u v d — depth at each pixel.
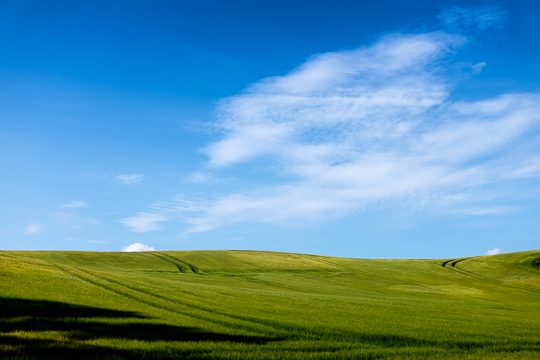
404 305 42.72
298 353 18.12
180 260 94.56
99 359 15.08
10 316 21.75
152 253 102.62
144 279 49.25
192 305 31.38
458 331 26.91
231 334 21.64
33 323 20.52
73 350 15.94
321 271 90.62
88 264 82.44
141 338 19.19
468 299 62.66
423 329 27.03
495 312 41.91
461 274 93.94
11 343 16.41
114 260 89.12
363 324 27.72
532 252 115.19
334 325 26.39
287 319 27.73
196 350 17.56
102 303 28.20
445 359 18.06
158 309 27.94
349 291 63.84
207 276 75.19
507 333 27.25
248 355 17.16
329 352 18.66
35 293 29.64
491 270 98.56
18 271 40.62
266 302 36.78
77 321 21.75
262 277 77.88
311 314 31.22
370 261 109.94
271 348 19.11
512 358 18.67
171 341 18.98
